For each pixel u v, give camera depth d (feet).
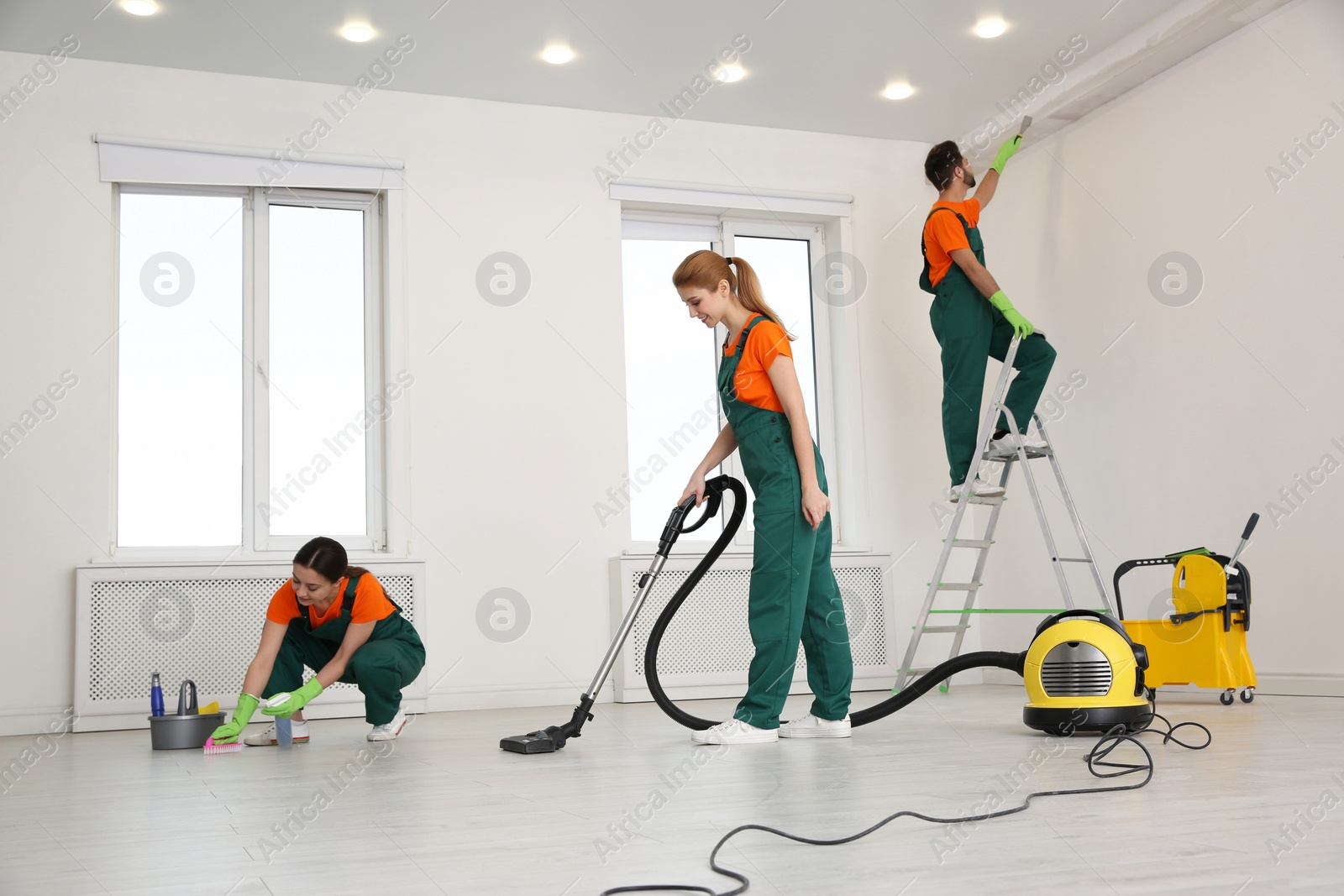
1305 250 11.54
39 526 12.48
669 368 16.17
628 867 3.94
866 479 16.28
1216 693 11.83
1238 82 12.46
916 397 16.74
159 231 13.78
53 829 5.34
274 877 4.00
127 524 13.32
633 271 16.15
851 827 4.59
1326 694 11.06
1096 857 3.88
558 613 14.26
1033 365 12.67
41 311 12.78
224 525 13.70
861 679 15.34
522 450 14.43
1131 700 7.76
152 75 13.53
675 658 14.42
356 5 12.37
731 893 3.46
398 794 6.08
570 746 8.46
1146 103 13.79
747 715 8.27
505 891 3.65
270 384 13.97
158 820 5.52
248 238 14.07
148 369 13.60
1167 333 13.34
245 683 9.52
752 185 16.19
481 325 14.49
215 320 13.91
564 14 12.79
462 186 14.67
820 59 14.19
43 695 12.21
